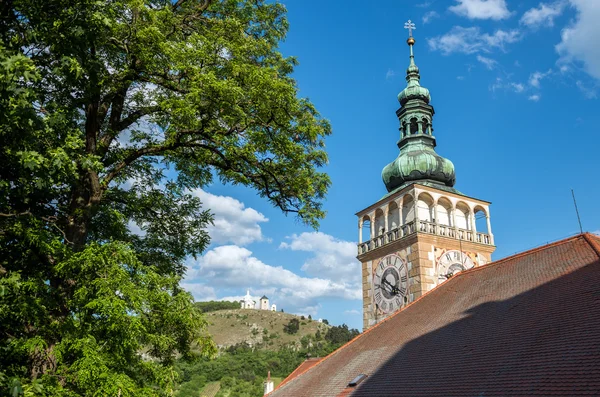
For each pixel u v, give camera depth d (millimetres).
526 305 17062
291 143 16609
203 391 112188
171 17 15883
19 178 11883
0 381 9164
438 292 25359
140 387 12742
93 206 14180
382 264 35688
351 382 18969
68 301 12125
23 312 11102
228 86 14750
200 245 19547
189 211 19656
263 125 16484
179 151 17109
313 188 17516
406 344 20125
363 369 20203
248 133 16312
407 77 44188
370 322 35562
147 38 14297
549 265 19844
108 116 17562
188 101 14492
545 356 12883
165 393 13391
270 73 16438
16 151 10922
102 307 11430
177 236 19312
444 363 16047
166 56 14812
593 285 15492
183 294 13938
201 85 14766
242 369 122938
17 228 11805
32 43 11758
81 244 13805
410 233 33375
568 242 20938
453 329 18828
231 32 17250
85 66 12375
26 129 10703
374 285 36062
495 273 23000
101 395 10656
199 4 18469
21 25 11641
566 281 17109
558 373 11742
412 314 24219
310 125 16953
